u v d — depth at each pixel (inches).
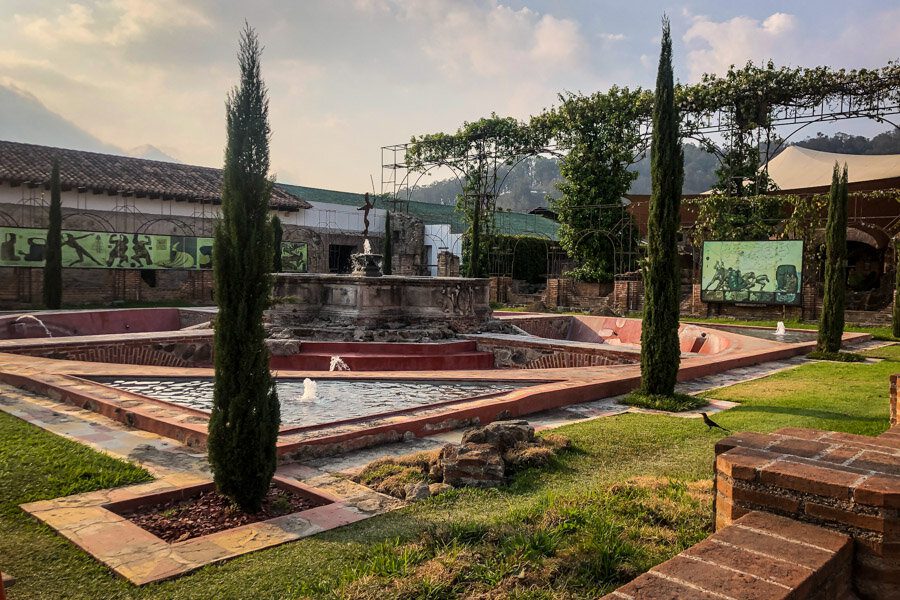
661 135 377.4
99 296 1114.7
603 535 153.5
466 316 667.4
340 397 360.5
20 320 686.5
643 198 1393.9
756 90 1120.8
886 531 101.0
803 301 999.6
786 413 325.4
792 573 93.0
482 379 408.8
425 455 234.8
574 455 246.5
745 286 1033.5
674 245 375.9
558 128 1358.3
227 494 191.6
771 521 111.2
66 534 165.5
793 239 1028.5
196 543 162.4
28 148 1162.6
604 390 388.2
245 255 194.2
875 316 976.3
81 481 207.0
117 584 139.4
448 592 130.8
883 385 427.5
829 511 107.4
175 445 259.0
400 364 560.4
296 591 135.0
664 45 377.4
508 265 1608.0
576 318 919.7
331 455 254.8
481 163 1486.2
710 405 361.1
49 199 1105.4
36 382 362.0
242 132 201.5
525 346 598.5
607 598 89.7
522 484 210.4
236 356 191.6
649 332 377.7
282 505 195.5
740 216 1127.6
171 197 1214.3
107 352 525.7
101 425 290.7
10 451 236.7
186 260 1206.9
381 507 191.2
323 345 580.1
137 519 184.9
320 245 1455.5
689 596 88.7
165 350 559.5
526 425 255.1
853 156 1391.5
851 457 123.4
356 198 1754.4
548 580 134.4
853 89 1065.5
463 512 183.2
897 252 852.0
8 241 1010.1
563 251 1699.1
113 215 1160.2
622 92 1299.2
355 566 145.9
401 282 639.8
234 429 189.0
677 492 187.0
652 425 299.7
